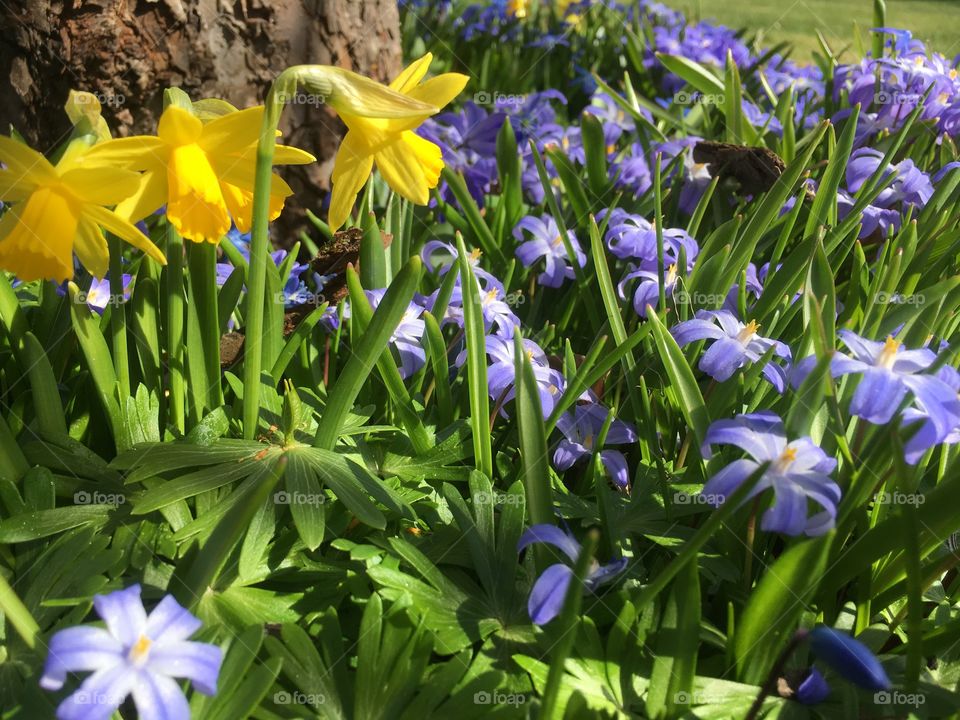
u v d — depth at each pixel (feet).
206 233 0.64
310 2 1.41
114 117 1.31
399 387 0.86
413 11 2.60
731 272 0.99
